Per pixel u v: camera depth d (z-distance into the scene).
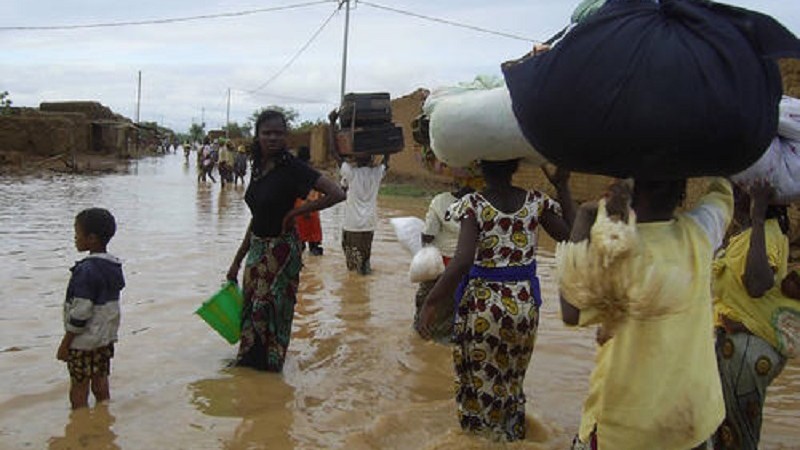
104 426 4.28
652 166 2.29
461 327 4.00
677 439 2.57
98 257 4.57
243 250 5.52
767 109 2.25
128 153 51.66
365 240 9.08
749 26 2.24
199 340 6.07
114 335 4.63
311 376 5.28
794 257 9.63
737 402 3.49
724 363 3.51
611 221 2.45
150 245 10.90
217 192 22.81
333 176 30.84
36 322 6.40
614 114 2.18
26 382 4.96
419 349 5.94
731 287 3.48
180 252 10.31
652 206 2.58
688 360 2.54
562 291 2.62
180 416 4.46
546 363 5.62
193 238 11.80
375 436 4.17
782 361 3.47
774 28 2.24
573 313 2.68
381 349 5.94
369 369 5.45
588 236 2.58
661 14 2.26
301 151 9.57
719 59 2.18
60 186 23.36
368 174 8.98
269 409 4.61
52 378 5.06
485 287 3.91
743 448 3.51
